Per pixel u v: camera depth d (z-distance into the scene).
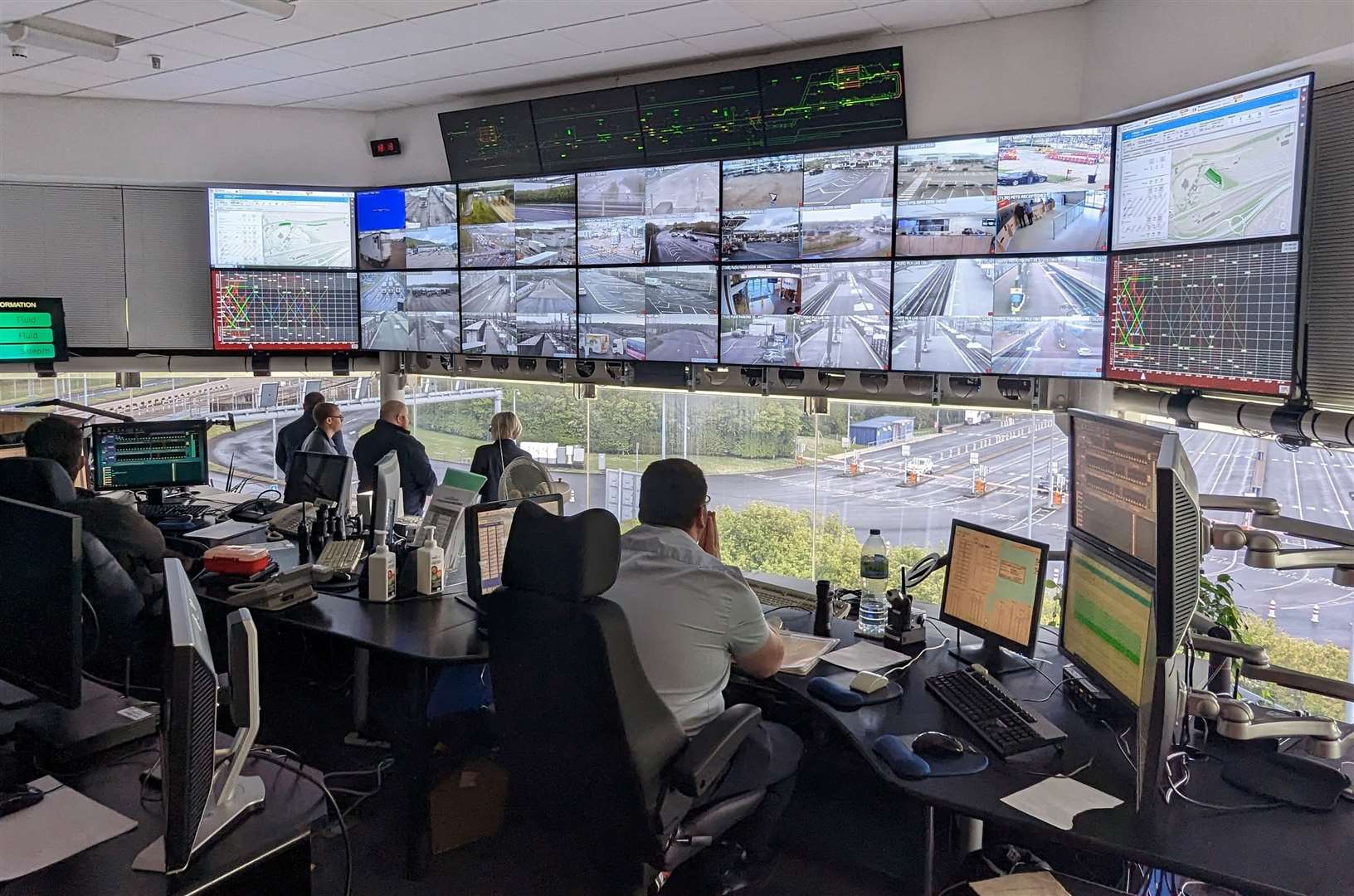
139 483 4.48
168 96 5.26
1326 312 2.72
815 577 4.28
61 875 1.47
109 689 2.14
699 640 2.19
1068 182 3.36
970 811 1.82
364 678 3.27
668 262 4.45
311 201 5.48
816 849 2.80
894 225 3.78
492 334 5.13
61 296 5.48
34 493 2.92
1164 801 1.83
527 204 4.88
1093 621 2.29
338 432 5.36
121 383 5.71
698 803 2.09
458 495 3.32
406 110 5.51
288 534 3.88
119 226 5.53
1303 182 2.52
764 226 4.12
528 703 1.99
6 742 1.92
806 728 2.98
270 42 4.16
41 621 1.81
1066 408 3.59
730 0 3.51
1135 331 3.21
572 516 1.90
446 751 2.81
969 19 3.69
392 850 2.80
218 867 1.50
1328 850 1.66
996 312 3.58
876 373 4.00
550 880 2.66
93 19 3.84
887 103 3.84
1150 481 1.99
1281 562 1.75
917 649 2.77
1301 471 2.86
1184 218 2.94
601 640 1.85
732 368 4.45
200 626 1.57
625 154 4.57
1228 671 2.18
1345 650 2.85
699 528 2.39
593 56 4.31
